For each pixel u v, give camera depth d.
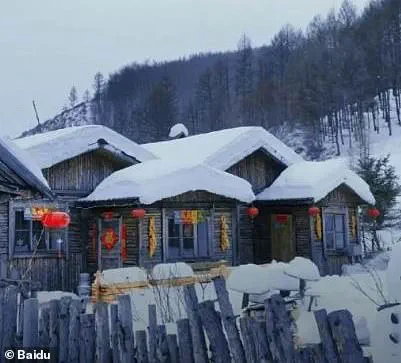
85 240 16.89
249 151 19.05
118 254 16.30
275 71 90.06
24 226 15.70
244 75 92.81
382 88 63.75
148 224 16.00
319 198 17.78
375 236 21.47
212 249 16.94
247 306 8.27
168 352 5.58
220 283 5.34
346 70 66.75
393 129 54.03
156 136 77.69
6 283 8.13
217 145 18.89
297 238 18.53
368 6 87.69
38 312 6.57
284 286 8.62
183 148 20.02
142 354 5.71
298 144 60.59
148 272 12.98
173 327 6.92
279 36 100.75
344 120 60.84
